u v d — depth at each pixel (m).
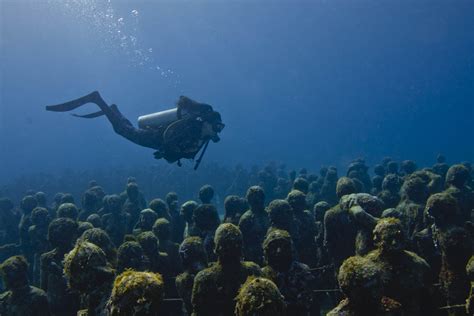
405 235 4.48
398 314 3.47
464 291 5.33
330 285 8.06
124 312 2.97
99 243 6.21
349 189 7.82
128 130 9.11
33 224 10.59
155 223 8.15
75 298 6.54
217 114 8.02
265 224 8.24
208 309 4.84
